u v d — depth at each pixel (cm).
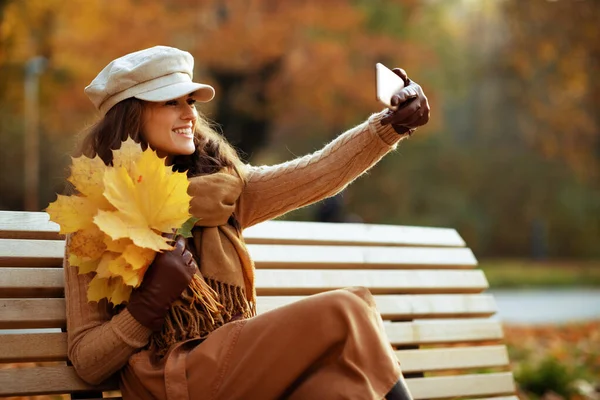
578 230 3709
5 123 3288
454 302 440
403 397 284
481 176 3594
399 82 334
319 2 1997
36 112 2502
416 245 448
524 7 2312
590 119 2773
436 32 2633
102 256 294
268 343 290
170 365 296
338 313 288
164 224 298
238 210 351
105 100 334
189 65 339
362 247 423
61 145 3155
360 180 3453
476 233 3581
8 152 3475
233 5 1897
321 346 287
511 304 1681
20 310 313
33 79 2167
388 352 288
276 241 396
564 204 3669
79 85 1883
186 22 1856
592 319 1313
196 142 349
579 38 2295
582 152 2983
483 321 446
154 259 298
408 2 2203
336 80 2005
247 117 2089
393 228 442
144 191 296
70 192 329
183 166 348
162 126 330
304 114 2384
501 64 2775
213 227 330
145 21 1812
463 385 423
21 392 304
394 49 2112
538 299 1805
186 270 299
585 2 2266
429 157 3544
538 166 3616
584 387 643
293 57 1978
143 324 296
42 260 328
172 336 307
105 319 310
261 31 1886
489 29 2959
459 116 3572
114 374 321
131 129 329
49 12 1820
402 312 418
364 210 3450
